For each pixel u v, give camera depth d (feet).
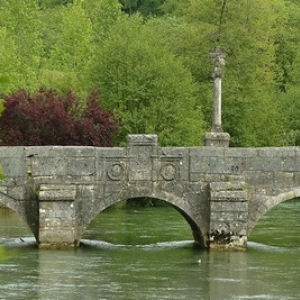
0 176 99.91
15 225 343.05
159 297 196.24
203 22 511.40
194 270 229.66
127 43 449.06
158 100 444.14
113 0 635.25
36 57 524.52
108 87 447.01
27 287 204.85
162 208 429.79
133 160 266.16
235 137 508.53
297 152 267.80
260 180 267.59
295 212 401.08
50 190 260.83
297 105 568.82
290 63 647.97
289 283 212.84
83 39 565.12
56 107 385.29
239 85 500.74
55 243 261.24
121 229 324.19
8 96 388.78
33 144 379.14
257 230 322.34
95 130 392.68
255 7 519.19
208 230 266.36
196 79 509.35
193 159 266.57
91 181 264.52
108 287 206.39
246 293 201.36
